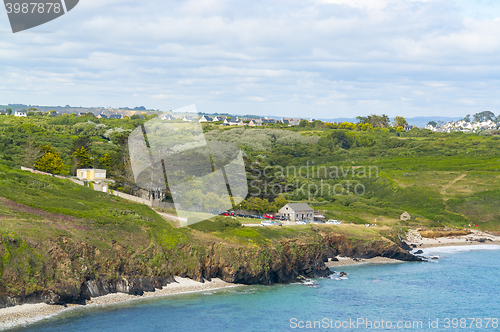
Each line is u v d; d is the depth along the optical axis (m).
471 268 94.94
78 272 57.94
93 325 50.69
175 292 65.25
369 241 100.56
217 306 60.75
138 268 64.50
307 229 94.00
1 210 62.75
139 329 50.66
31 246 55.47
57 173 112.31
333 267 91.50
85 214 69.81
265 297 66.56
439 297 71.38
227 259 71.31
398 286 77.56
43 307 52.84
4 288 50.44
